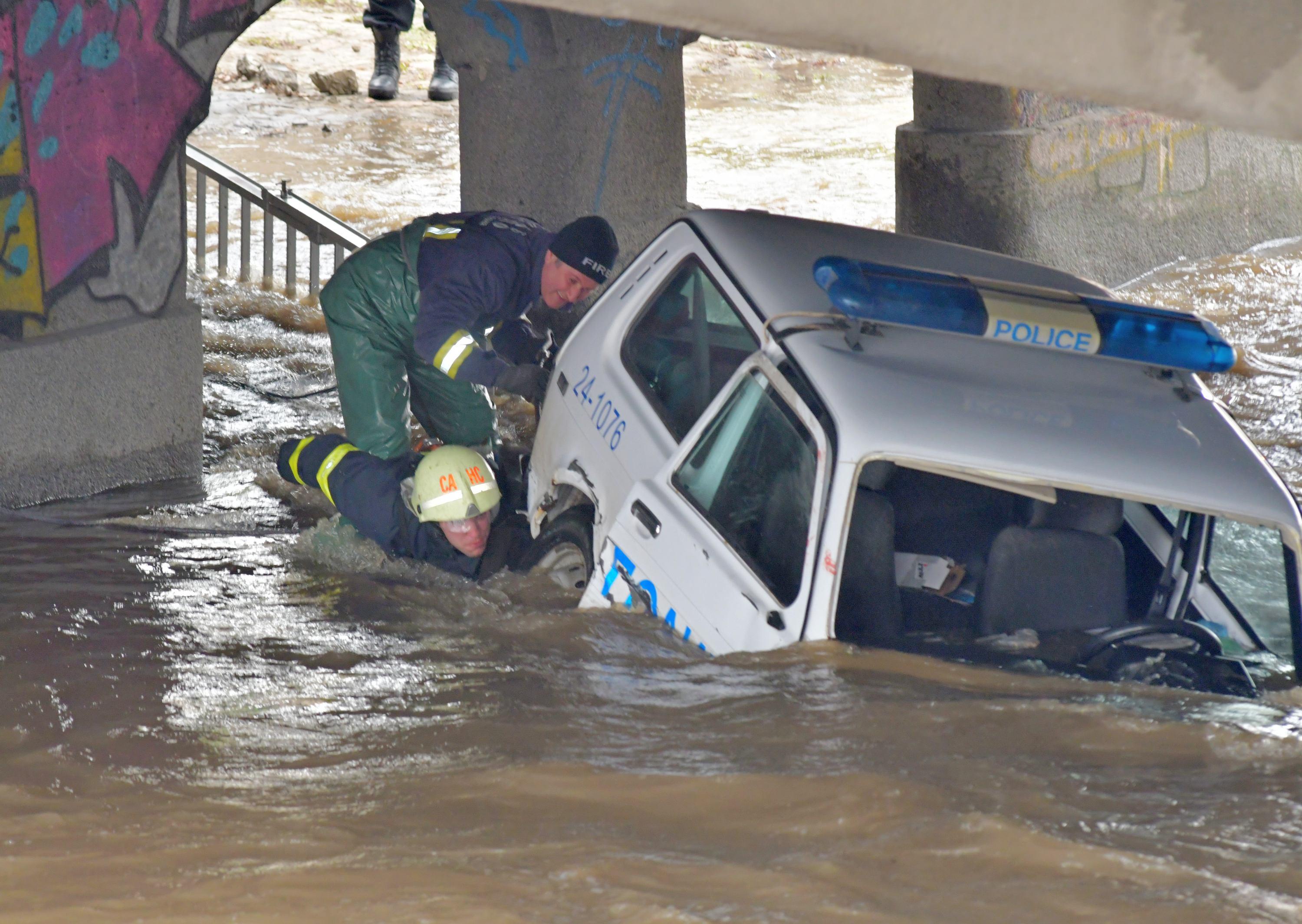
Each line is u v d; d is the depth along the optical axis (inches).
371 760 513.3
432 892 390.0
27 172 941.8
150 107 1019.9
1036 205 1603.1
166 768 502.9
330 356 1437.0
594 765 500.7
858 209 2155.5
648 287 786.2
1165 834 439.2
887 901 386.9
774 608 623.5
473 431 994.1
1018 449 610.9
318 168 2320.4
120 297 1029.2
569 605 749.9
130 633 688.4
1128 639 650.2
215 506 1012.5
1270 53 247.6
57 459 992.2
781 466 638.5
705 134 2778.1
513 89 1296.8
